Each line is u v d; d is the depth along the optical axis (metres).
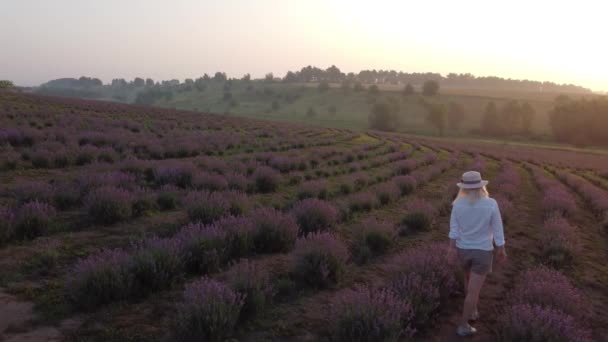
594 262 8.42
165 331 4.54
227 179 12.88
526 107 112.94
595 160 46.28
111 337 4.34
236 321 4.68
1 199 9.03
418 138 65.38
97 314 4.80
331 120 140.12
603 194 16.16
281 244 7.54
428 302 5.14
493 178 22.12
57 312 4.76
